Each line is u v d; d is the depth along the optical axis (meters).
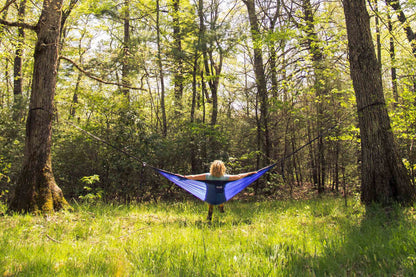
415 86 9.01
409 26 13.57
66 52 15.19
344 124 11.18
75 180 12.09
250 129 13.75
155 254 4.28
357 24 8.10
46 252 4.55
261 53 13.77
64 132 12.87
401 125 9.09
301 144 14.61
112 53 13.90
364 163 7.95
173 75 15.78
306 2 14.87
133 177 11.76
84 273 3.75
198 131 13.22
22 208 7.45
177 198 12.81
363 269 3.72
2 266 3.89
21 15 13.37
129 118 11.93
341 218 6.84
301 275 3.55
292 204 9.83
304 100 12.80
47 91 8.05
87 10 15.07
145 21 15.66
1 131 12.20
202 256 4.16
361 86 8.01
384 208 7.19
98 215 7.27
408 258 3.77
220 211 7.88
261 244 4.80
